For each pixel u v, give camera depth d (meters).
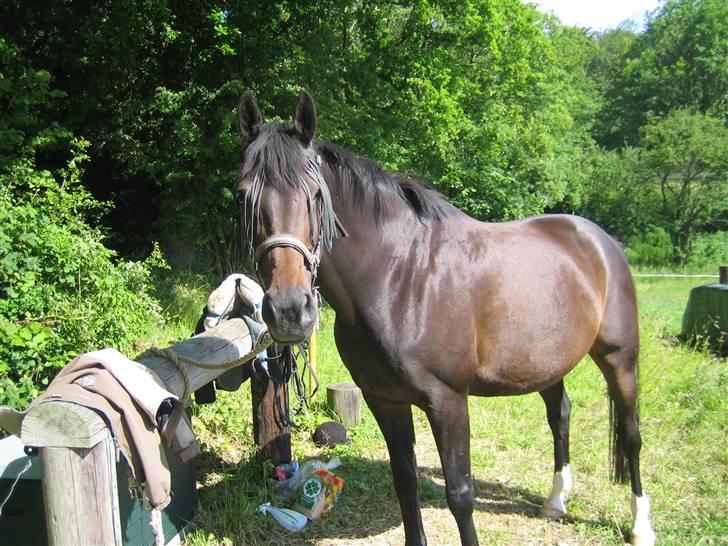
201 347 2.49
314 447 4.11
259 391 3.46
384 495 3.45
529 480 3.68
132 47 8.86
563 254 2.82
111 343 4.11
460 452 2.28
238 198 1.98
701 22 27.03
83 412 1.55
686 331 7.47
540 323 2.54
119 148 9.51
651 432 4.24
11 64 7.12
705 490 3.40
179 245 9.66
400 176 2.49
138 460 1.68
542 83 14.66
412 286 2.23
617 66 35.31
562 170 17.02
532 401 5.04
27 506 2.20
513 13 12.62
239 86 8.78
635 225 22.17
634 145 28.98
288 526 3.03
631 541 2.92
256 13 9.16
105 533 1.58
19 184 5.32
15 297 3.74
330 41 9.93
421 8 10.80
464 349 2.29
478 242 2.50
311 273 1.93
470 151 13.36
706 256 20.20
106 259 4.64
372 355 2.24
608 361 3.07
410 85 11.21
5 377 3.46
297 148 1.96
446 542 2.96
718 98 26.72
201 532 2.95
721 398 4.77
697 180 20.45
